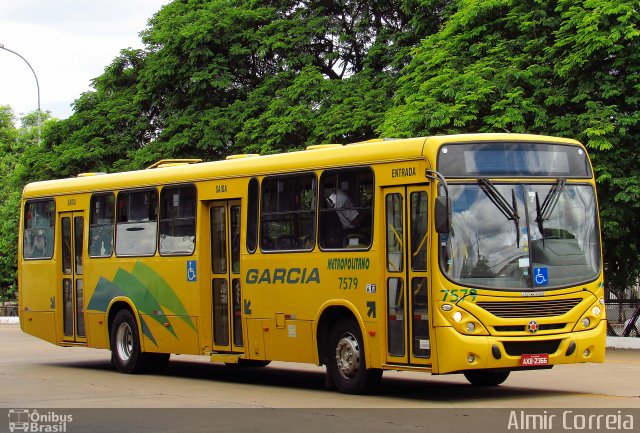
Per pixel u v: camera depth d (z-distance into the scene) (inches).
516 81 935.7
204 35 1320.1
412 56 1200.2
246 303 657.0
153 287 746.8
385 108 1189.7
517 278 534.3
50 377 745.0
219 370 797.9
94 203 815.1
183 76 1346.0
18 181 1509.6
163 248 738.8
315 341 604.4
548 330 536.7
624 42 880.9
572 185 559.8
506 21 999.6
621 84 883.4
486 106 938.7
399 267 554.3
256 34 1339.8
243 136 1264.8
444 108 940.6
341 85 1254.3
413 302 544.7
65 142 1464.1
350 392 583.8
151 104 1423.5
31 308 879.7
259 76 1370.6
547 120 908.6
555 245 546.6
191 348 711.7
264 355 645.3
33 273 877.8
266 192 647.8
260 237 649.0
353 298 577.9
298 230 621.0
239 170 671.8
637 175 874.1
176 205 729.6
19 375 764.0
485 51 1000.9
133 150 1418.6
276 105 1246.9
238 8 1385.3
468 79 944.9
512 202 541.6
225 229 689.0
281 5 1401.3
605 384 630.5
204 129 1299.2
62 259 850.1
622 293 1123.9
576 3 924.0
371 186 571.8
